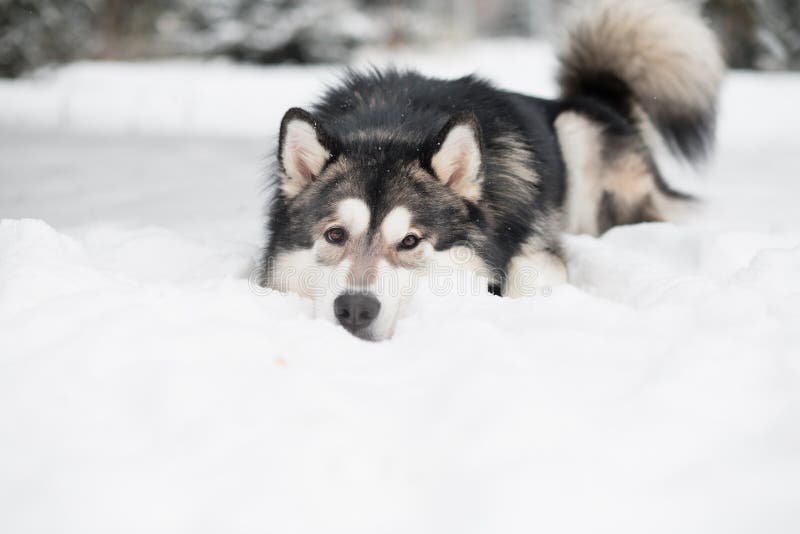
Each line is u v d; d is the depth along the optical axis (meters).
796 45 21.12
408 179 3.31
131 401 1.93
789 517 1.56
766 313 2.45
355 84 4.28
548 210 4.24
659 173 5.80
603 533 1.54
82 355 2.06
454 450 1.79
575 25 6.23
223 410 1.89
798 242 3.77
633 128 5.75
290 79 18.44
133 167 8.02
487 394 1.94
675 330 2.36
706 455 1.76
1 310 2.34
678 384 1.98
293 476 1.69
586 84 6.21
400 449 1.83
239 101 15.16
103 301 2.40
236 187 6.98
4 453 1.75
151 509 1.59
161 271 3.57
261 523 1.58
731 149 10.01
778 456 1.73
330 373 2.21
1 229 3.15
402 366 2.24
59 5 16.58
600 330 2.41
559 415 1.88
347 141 3.55
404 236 3.17
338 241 3.23
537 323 2.53
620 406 1.94
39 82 16.52
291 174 3.47
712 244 3.80
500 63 23.77
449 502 1.65
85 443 1.78
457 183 3.40
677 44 5.99
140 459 1.72
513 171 3.88
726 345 2.14
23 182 6.94
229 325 2.32
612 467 1.72
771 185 7.06
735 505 1.60
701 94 6.12
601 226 5.38
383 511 1.65
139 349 2.10
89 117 12.51
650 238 4.32
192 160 8.67
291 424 1.86
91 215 5.55
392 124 3.73
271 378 2.06
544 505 1.60
